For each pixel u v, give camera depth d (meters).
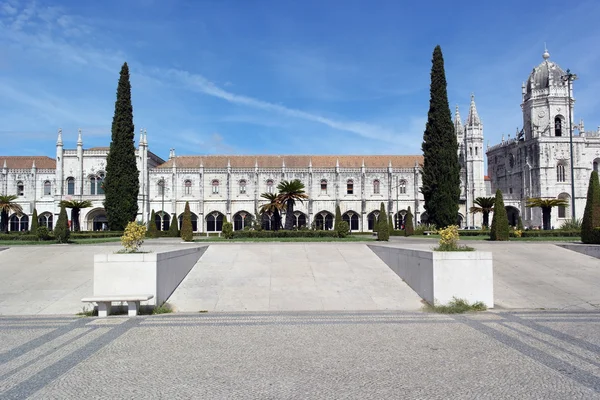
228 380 11.57
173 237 65.75
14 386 11.22
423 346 14.60
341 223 48.41
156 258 21.28
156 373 12.12
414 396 10.45
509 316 19.31
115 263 21.33
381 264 28.97
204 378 11.73
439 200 61.62
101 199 83.44
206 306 21.81
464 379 11.54
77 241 45.97
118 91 72.62
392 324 17.89
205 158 95.06
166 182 90.12
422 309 21.00
